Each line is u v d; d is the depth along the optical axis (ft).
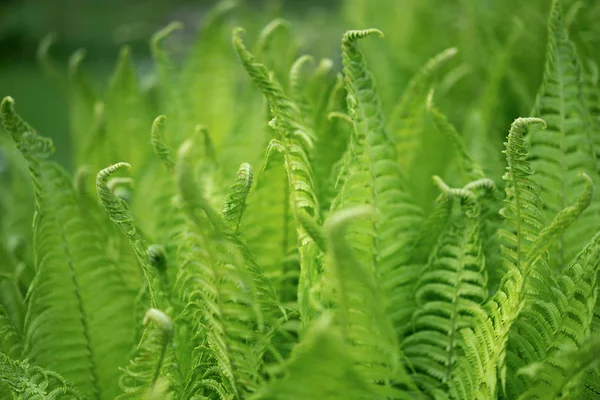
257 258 5.45
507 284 4.99
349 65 5.04
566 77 5.49
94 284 5.45
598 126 5.59
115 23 26.61
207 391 5.20
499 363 4.86
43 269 5.38
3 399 5.25
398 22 7.94
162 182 6.01
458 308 5.05
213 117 7.07
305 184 4.90
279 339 5.15
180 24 6.57
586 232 5.43
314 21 10.39
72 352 5.43
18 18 25.26
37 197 5.34
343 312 4.48
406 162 5.96
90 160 6.45
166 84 6.60
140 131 6.79
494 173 5.90
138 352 5.28
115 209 4.88
